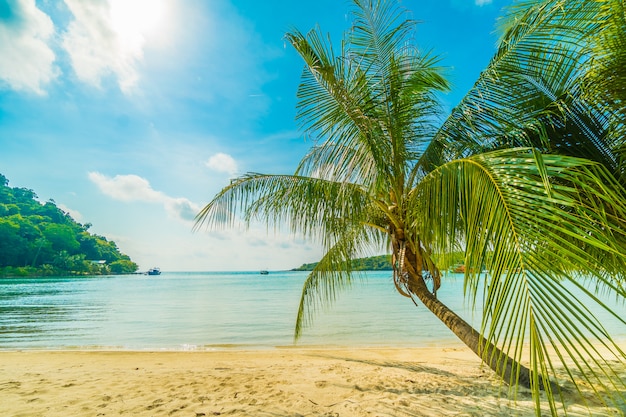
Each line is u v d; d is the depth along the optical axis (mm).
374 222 5469
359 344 10320
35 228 96812
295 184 5164
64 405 4270
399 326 13562
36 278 88938
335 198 4902
